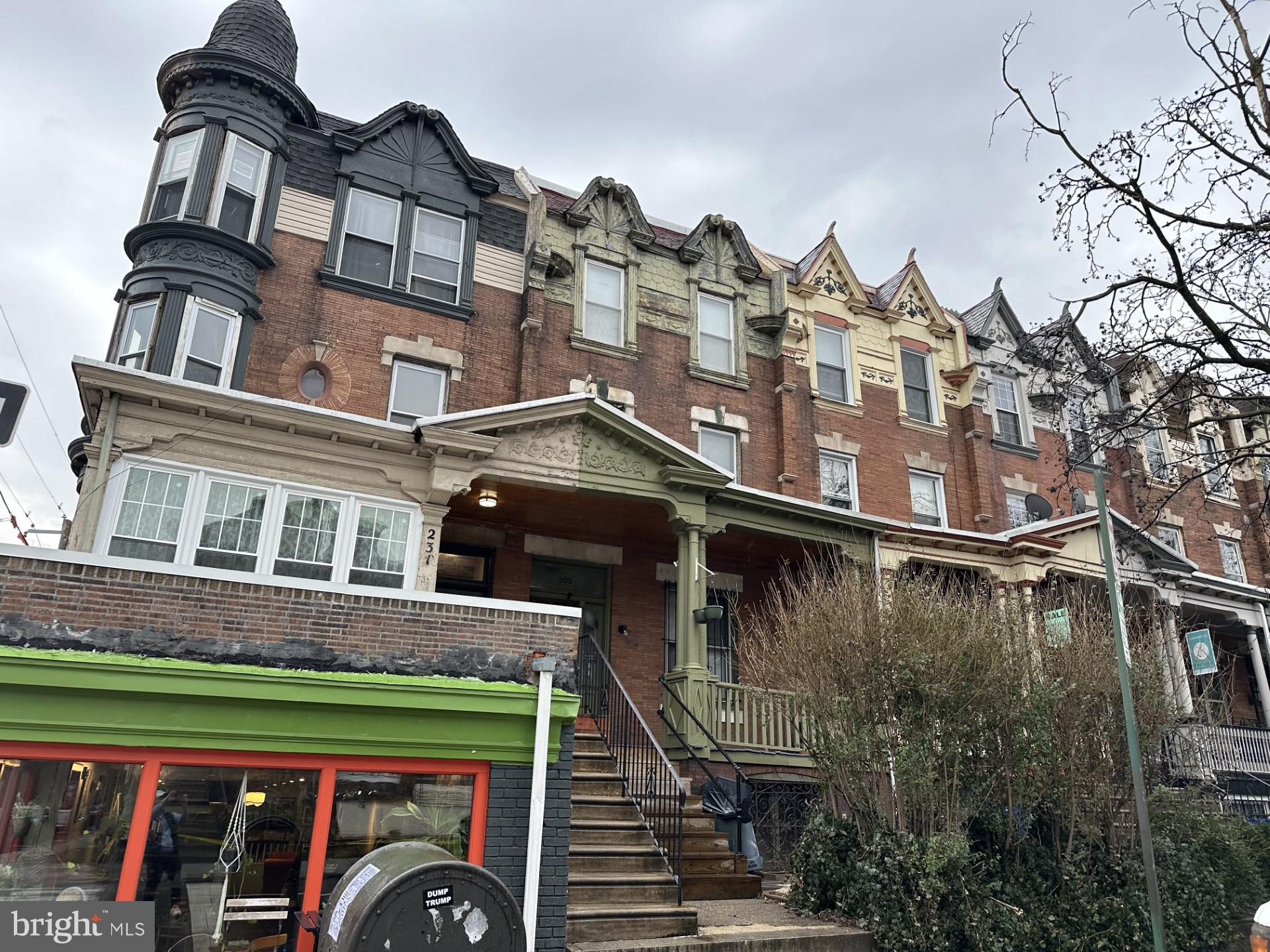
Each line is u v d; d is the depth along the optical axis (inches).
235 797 266.7
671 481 538.3
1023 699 400.2
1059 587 665.6
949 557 640.4
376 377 581.0
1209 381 465.1
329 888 269.1
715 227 751.1
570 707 304.7
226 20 606.9
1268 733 665.0
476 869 209.6
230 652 273.9
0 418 219.1
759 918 350.9
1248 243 446.9
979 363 850.8
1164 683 459.2
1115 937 369.7
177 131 558.6
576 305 663.1
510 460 496.4
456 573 576.4
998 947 334.3
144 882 249.9
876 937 331.6
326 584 292.5
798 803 513.0
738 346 727.1
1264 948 275.4
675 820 389.7
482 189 659.4
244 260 549.6
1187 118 438.9
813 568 530.3
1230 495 989.2
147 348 502.3
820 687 390.0
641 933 312.5
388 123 639.1
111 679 252.1
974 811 374.3
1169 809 431.2
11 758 244.2
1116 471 892.6
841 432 750.5
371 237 614.5
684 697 512.1
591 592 617.0
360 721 281.7
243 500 440.5
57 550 260.1
